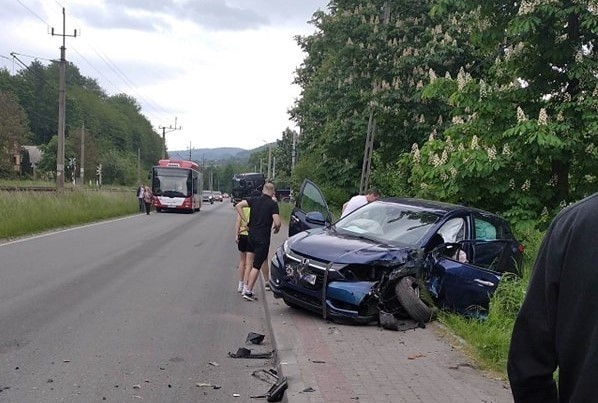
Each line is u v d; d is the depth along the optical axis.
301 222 10.80
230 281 11.04
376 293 7.01
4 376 5.27
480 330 6.45
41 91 102.62
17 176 75.88
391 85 17.12
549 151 9.89
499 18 10.64
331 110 19.19
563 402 1.81
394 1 17.72
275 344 6.24
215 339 6.84
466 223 8.32
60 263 12.15
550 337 1.85
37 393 4.87
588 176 10.76
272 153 63.69
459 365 5.56
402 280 7.10
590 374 1.68
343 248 7.39
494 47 11.43
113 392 4.97
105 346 6.34
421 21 17.67
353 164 19.69
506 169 10.56
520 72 10.80
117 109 132.25
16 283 9.66
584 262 1.73
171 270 12.05
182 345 6.53
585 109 9.76
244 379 5.48
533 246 9.91
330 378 5.07
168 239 18.95
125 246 16.05
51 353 6.01
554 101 10.49
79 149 93.25
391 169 17.78
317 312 7.25
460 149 10.46
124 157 117.62
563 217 1.86
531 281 1.93
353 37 17.97
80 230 20.53
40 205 21.75
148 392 5.02
